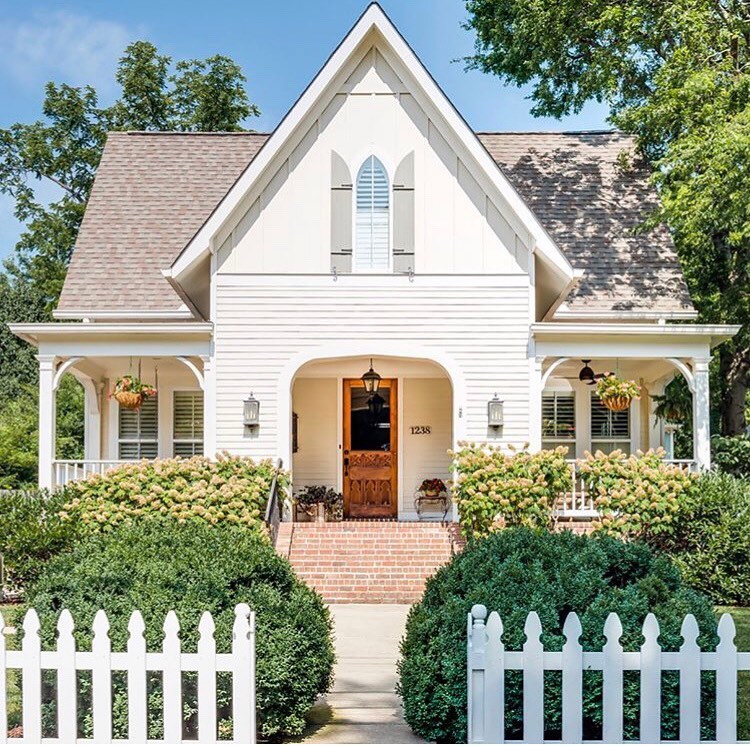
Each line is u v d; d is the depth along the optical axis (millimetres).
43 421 16344
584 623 6137
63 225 35906
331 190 16859
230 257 16766
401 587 14570
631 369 20016
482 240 16828
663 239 19578
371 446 20172
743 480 15805
